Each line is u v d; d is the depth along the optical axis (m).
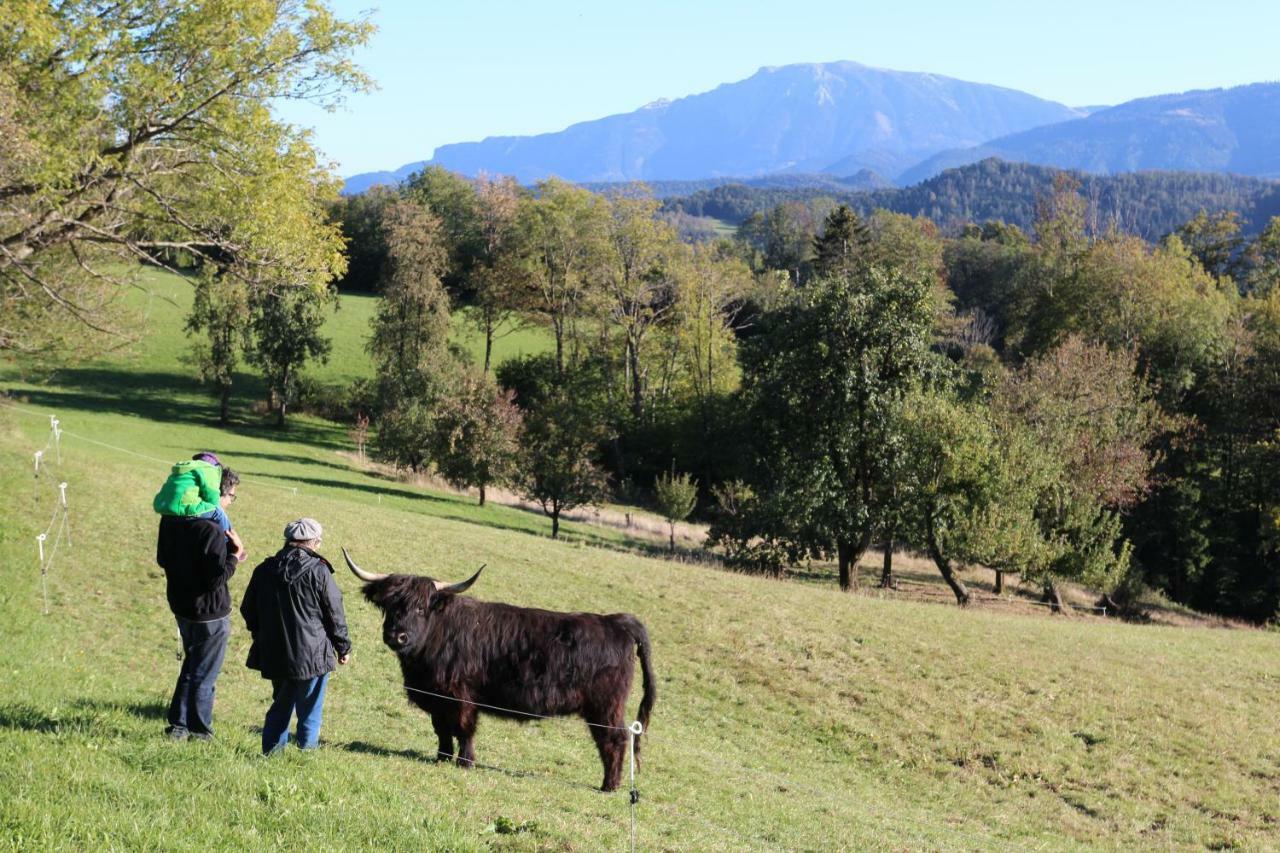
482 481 60.69
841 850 12.14
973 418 44.06
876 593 45.09
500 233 113.62
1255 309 85.00
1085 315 85.75
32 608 19.02
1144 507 67.62
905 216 143.75
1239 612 67.44
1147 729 22.39
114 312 31.42
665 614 26.75
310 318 83.62
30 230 24.61
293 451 72.50
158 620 19.91
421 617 11.12
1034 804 18.44
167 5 24.69
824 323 42.81
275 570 9.52
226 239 27.22
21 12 21.50
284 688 9.71
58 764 7.94
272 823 7.58
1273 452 65.50
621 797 11.93
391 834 7.88
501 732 16.25
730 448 52.75
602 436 64.56
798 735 20.56
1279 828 18.06
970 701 23.03
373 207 130.25
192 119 25.42
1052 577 44.41
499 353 106.88
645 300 89.06
